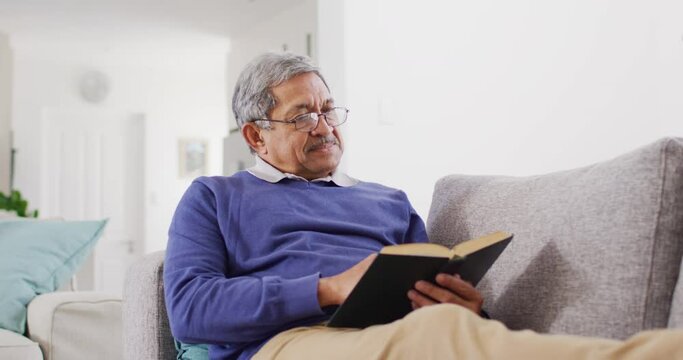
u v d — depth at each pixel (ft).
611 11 10.32
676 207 3.39
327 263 4.37
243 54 18.56
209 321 3.94
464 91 9.34
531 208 4.20
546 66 9.93
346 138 8.45
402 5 8.96
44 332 6.62
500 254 4.02
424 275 3.52
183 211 4.58
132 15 16.70
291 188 4.81
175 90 21.53
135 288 4.91
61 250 7.73
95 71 20.56
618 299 3.38
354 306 3.51
